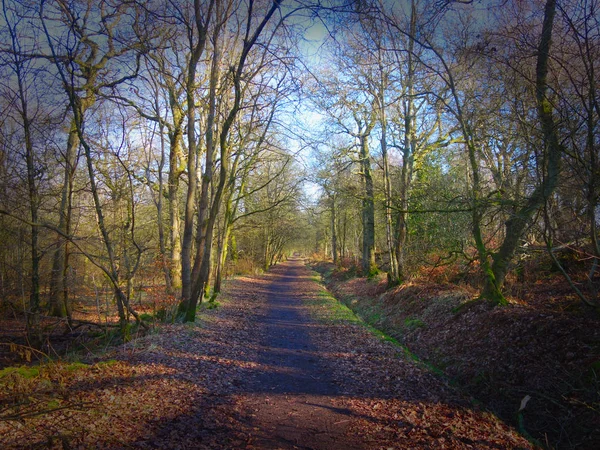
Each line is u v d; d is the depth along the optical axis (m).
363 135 20.88
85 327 12.08
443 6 8.45
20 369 6.39
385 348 10.04
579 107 7.30
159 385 6.42
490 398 7.26
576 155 6.91
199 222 12.83
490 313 10.02
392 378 7.82
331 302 19.27
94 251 12.31
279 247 50.66
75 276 12.05
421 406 6.40
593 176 6.49
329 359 9.28
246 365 8.38
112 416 5.08
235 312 15.70
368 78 16.69
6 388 5.59
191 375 7.16
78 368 6.86
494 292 10.79
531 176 9.30
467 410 6.35
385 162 18.06
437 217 17.94
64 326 12.20
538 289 11.88
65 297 11.67
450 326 11.03
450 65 11.18
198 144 18.52
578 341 7.33
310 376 7.97
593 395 6.04
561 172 8.26
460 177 18.39
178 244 18.58
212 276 26.58
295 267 60.75
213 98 12.83
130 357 7.81
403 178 17.31
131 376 6.71
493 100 10.25
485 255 11.05
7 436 4.27
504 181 11.23
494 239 16.33
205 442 4.78
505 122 10.60
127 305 9.95
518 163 10.99
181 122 16.94
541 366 7.32
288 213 33.03
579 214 8.25
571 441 5.63
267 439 5.05
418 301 14.26
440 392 7.18
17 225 10.97
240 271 36.59
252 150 18.34
